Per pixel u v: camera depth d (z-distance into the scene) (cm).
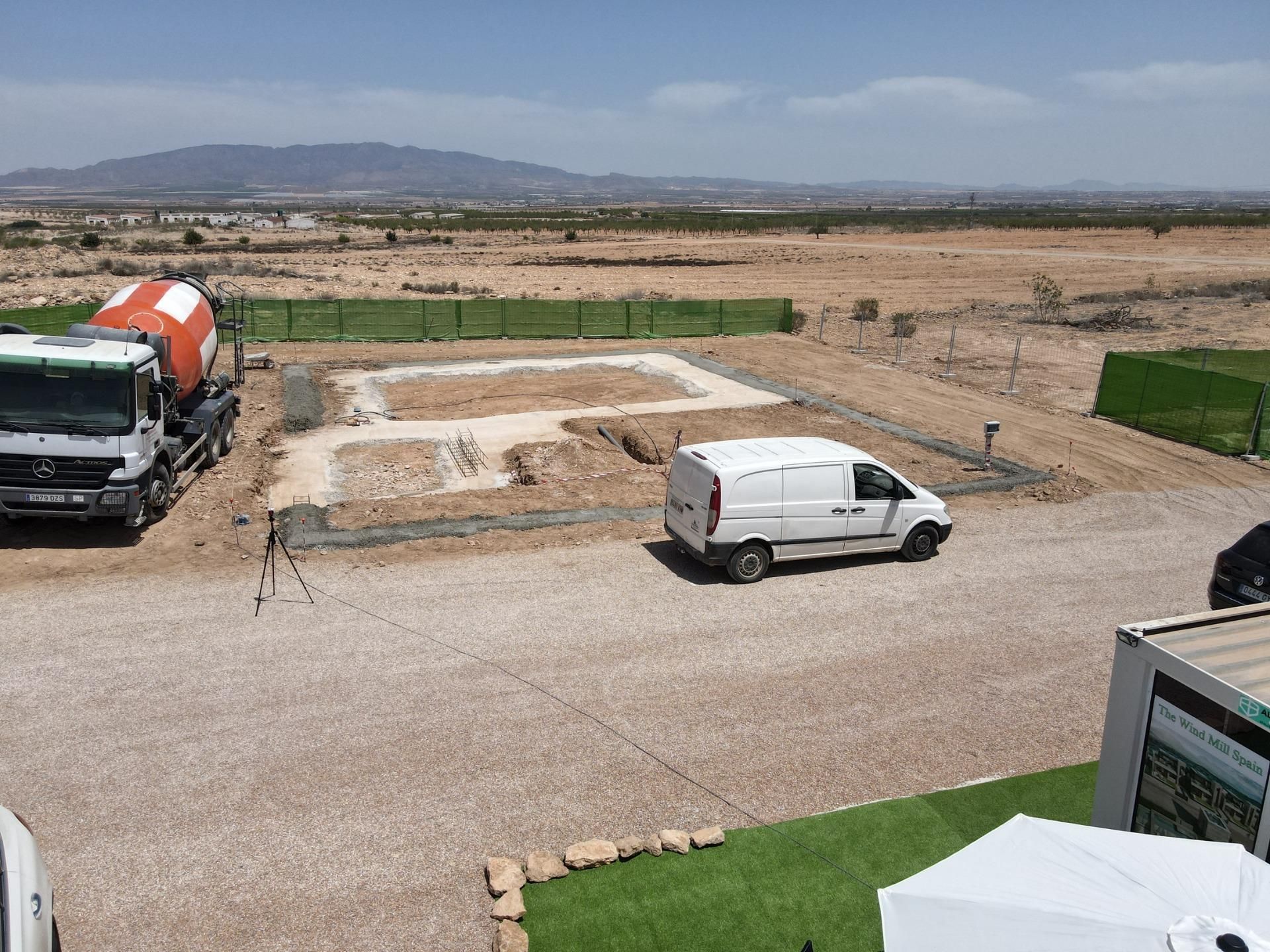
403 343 3316
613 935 629
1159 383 2239
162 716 889
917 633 1142
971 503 1700
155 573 1265
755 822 759
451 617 1148
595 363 2967
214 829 728
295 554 1350
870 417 2334
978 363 3125
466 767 825
